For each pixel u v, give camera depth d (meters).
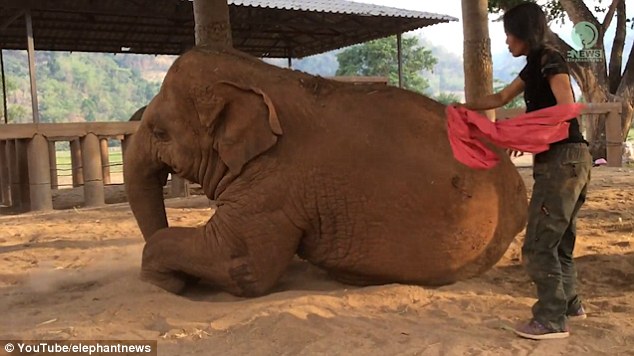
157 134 5.78
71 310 4.81
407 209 5.03
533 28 4.09
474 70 10.37
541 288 4.09
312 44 30.78
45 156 11.90
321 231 5.25
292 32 28.16
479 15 10.26
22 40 25.25
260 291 5.14
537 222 4.09
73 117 117.44
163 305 4.82
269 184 5.14
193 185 14.48
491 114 10.46
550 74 3.99
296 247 5.33
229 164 5.24
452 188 5.00
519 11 4.11
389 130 5.18
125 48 29.97
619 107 17.09
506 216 5.26
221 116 5.34
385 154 5.09
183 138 5.57
